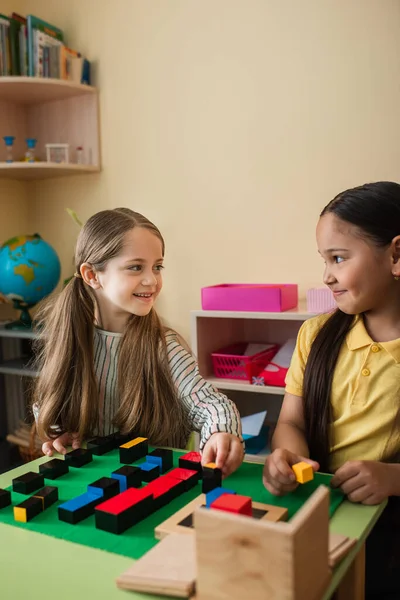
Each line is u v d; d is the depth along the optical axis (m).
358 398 0.96
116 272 1.06
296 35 1.92
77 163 2.37
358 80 1.83
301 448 0.97
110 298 1.09
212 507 0.63
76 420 1.11
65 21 2.35
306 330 1.10
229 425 0.97
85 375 1.11
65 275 2.48
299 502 0.74
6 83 2.12
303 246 1.97
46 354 1.16
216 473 0.77
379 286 0.91
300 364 1.08
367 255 0.90
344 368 0.98
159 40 2.16
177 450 0.99
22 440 2.21
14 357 2.46
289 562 0.47
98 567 0.60
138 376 1.10
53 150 2.32
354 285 0.91
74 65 2.21
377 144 1.83
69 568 0.60
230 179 2.08
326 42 1.87
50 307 1.40
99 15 2.28
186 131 2.15
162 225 2.23
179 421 1.12
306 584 0.50
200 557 0.52
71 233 2.44
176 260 2.22
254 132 2.02
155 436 1.10
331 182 1.91
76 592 0.56
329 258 0.93
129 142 2.27
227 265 2.12
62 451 0.98
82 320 1.14
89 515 0.72
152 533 0.67
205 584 0.52
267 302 1.76
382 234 0.89
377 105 1.81
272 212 2.02
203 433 1.00
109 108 2.29
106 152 2.32
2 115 2.39
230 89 2.05
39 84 2.14
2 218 2.44
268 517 0.66
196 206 2.16
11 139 2.25
